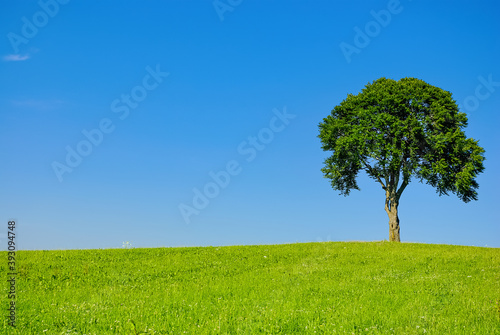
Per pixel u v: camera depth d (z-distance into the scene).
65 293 14.91
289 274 19.36
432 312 12.09
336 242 32.75
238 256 25.30
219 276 19.16
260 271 20.52
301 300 13.86
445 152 32.62
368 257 24.89
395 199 35.03
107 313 11.66
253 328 10.53
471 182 32.81
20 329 10.13
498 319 11.20
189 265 21.95
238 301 13.67
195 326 10.70
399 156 32.44
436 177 32.72
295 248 28.66
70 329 10.23
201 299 14.14
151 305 12.97
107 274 19.14
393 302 13.45
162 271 20.11
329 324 10.95
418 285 16.25
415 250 27.84
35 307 12.49
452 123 33.00
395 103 32.84
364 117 33.62
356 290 15.44
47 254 24.72
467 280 17.39
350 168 36.22
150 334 9.76
